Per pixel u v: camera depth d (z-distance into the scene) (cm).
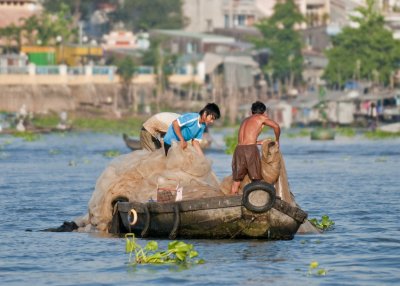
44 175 9819
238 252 4528
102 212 5431
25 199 7238
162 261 4306
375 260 4338
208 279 3916
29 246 4831
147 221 4997
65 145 17225
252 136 5031
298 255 4456
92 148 16012
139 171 5444
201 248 4647
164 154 5409
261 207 4769
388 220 5778
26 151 15012
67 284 3872
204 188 5138
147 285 3828
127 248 4434
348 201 6919
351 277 3959
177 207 4875
